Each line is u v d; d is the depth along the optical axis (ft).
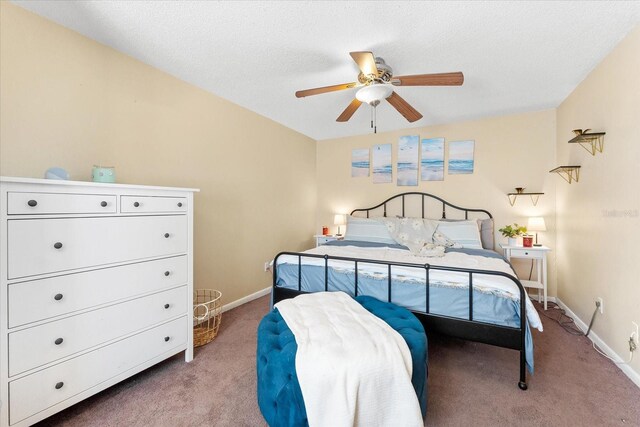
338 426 3.34
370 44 5.98
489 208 10.99
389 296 5.97
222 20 5.27
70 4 4.85
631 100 5.48
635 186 5.35
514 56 6.46
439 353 6.42
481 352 6.45
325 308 5.22
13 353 3.71
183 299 5.91
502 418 4.39
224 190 9.12
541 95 8.82
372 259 6.66
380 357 3.73
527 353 4.89
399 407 3.62
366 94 6.36
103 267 4.62
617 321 5.92
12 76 4.82
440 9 4.93
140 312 5.14
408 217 11.71
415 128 12.25
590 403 4.72
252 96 8.91
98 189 4.54
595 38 5.76
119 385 5.25
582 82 7.70
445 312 5.51
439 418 4.38
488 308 5.14
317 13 5.06
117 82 6.30
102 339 4.62
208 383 5.33
